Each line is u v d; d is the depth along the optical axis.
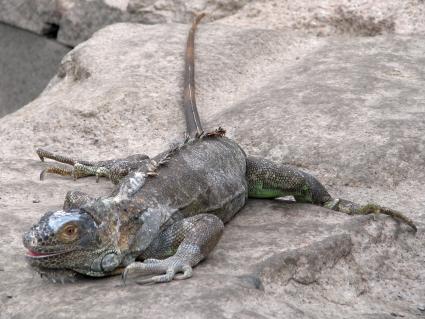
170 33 16.53
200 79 14.48
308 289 8.20
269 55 15.77
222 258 8.18
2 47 22.19
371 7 16.67
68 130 13.23
